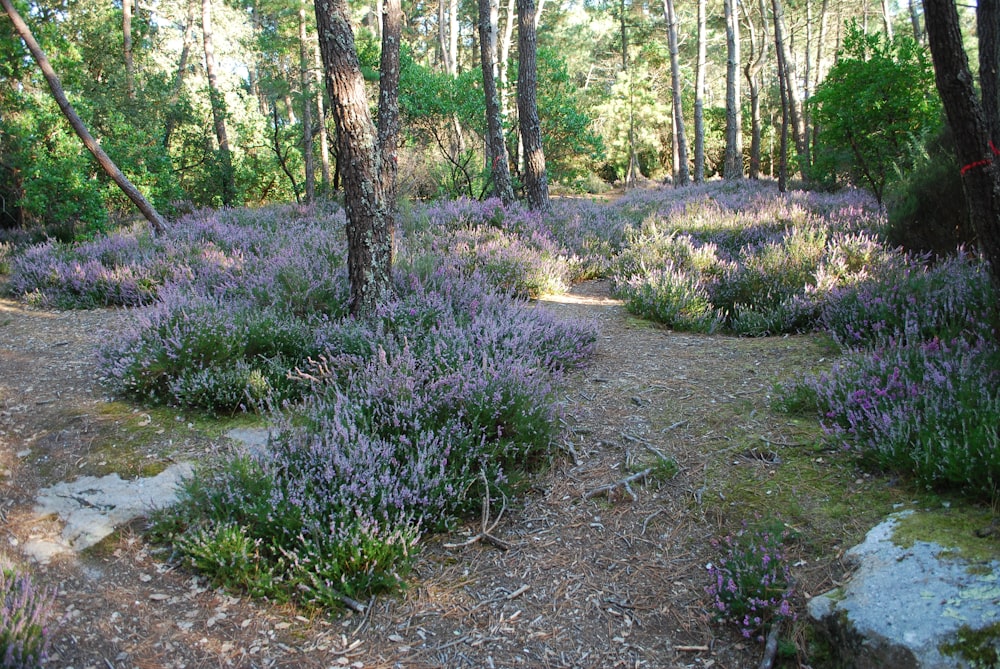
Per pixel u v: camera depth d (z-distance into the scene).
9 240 12.07
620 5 40.97
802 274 7.24
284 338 5.46
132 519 3.54
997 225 3.81
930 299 5.49
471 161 20.75
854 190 14.07
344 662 2.76
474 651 2.83
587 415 4.82
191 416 4.66
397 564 3.27
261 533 3.31
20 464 4.05
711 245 8.95
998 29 3.75
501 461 4.08
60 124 12.55
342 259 7.77
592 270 9.85
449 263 8.29
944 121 9.45
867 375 4.29
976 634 2.32
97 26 20.50
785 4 30.28
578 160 21.19
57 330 6.83
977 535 2.85
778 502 3.54
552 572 3.30
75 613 2.91
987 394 3.49
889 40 11.23
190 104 19.97
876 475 3.61
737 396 4.92
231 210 14.59
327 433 3.76
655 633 2.90
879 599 2.59
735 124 24.41
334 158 23.58
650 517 3.64
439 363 4.70
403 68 17.66
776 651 2.68
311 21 20.14
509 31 26.91
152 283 7.98
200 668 2.69
